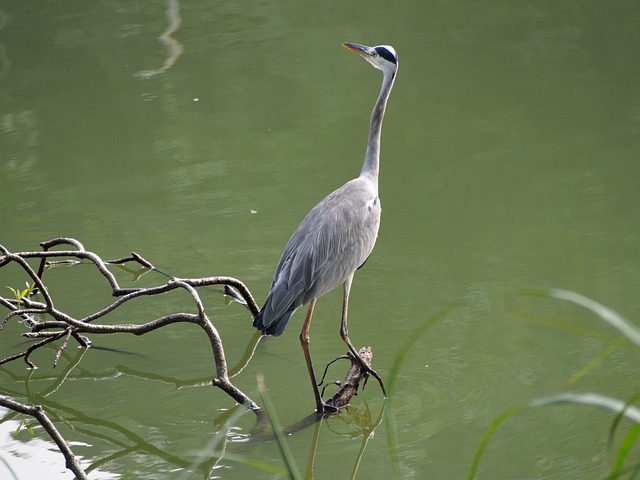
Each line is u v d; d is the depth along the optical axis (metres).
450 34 23.59
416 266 13.08
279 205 15.55
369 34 23.98
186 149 18.17
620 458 4.19
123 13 26.64
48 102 20.78
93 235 14.71
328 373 10.60
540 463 8.54
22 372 11.12
